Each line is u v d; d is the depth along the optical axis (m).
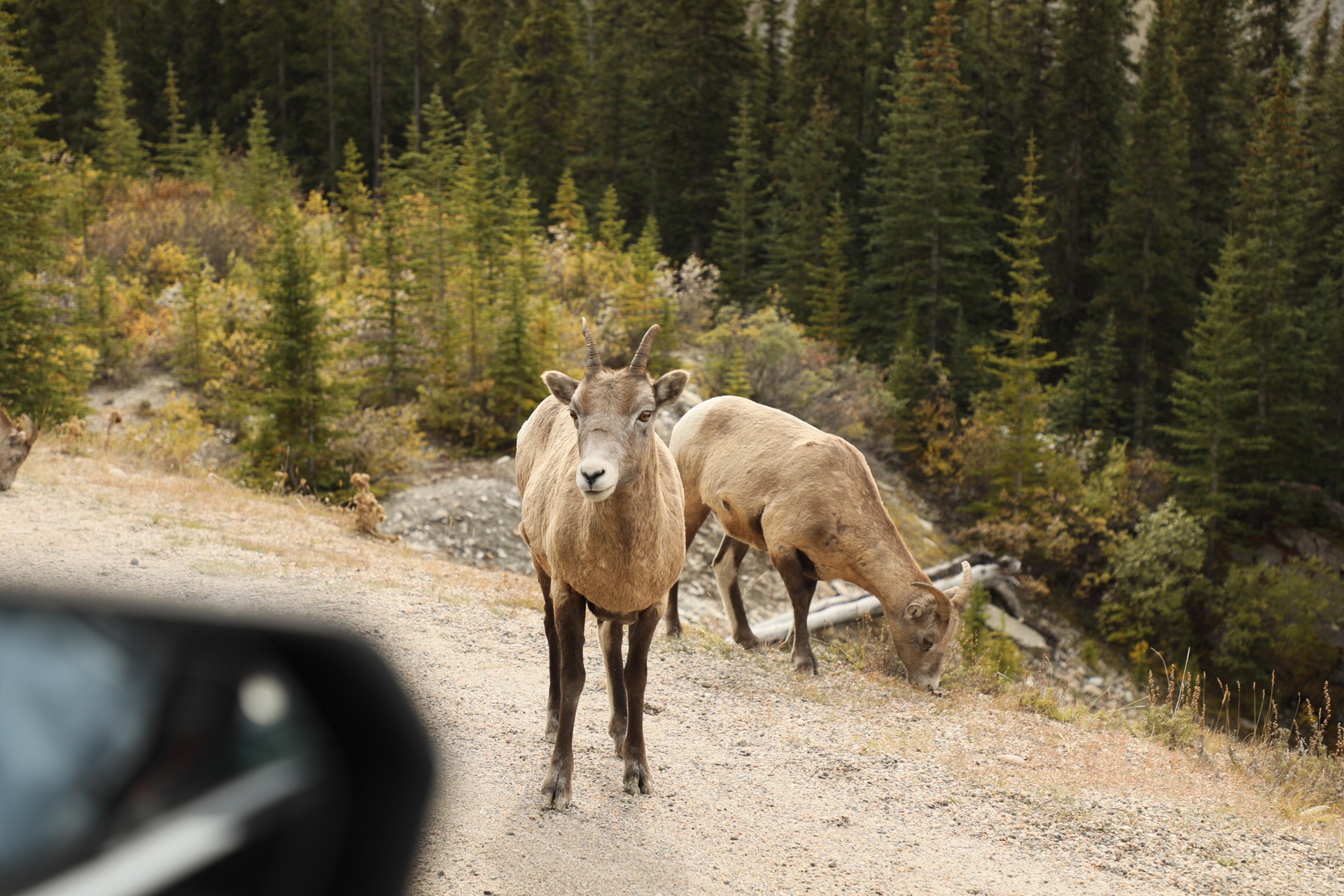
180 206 36.91
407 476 20.00
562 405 6.40
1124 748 7.93
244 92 64.12
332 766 1.69
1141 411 43.22
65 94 61.97
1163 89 47.50
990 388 39.25
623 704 5.97
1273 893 5.21
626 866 4.62
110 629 1.08
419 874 4.10
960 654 10.73
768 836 5.26
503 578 11.41
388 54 65.25
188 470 15.60
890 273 43.31
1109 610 26.47
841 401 29.59
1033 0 56.94
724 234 48.84
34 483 11.71
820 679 9.11
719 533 19.66
